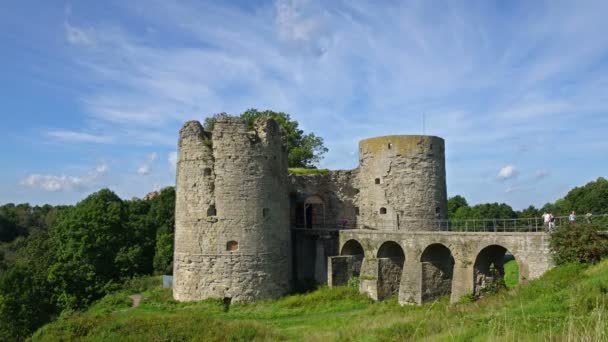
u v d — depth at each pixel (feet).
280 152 126.93
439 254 116.16
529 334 43.78
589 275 70.18
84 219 175.52
